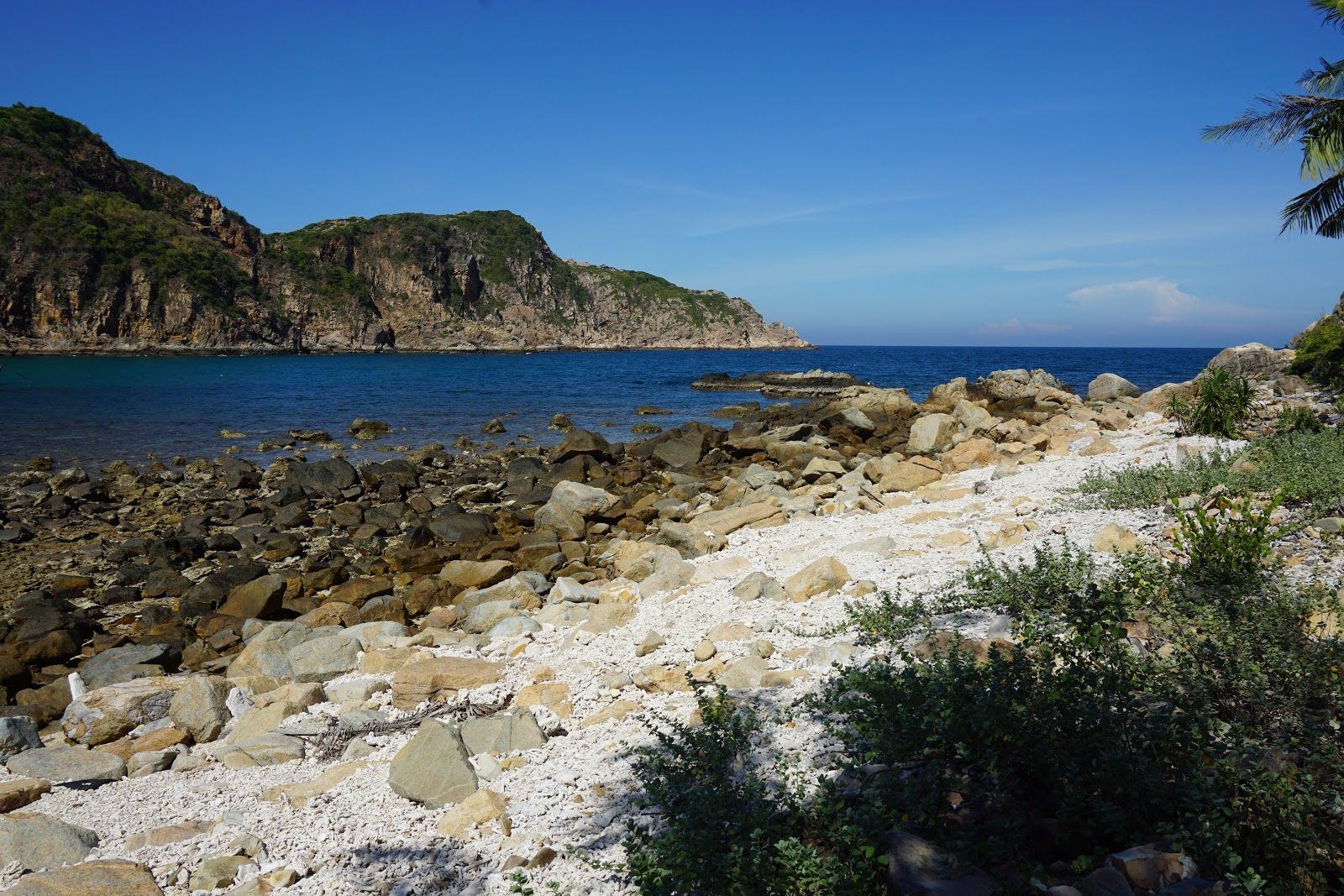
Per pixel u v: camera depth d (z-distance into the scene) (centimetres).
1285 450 1009
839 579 844
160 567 1484
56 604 1282
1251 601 537
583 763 547
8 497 2112
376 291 16938
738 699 591
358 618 1141
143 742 696
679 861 345
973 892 313
